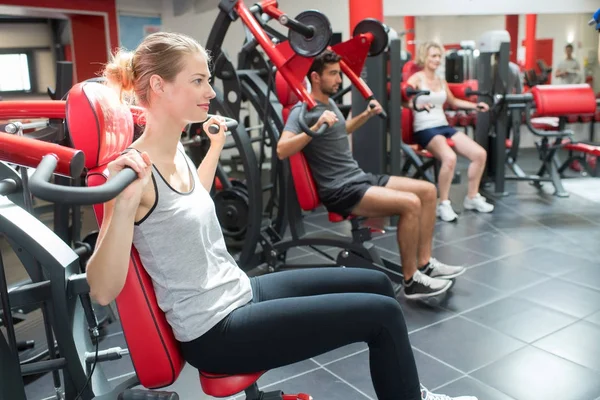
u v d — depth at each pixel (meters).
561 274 3.31
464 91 5.45
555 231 4.13
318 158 2.97
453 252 3.75
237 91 3.22
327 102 2.98
